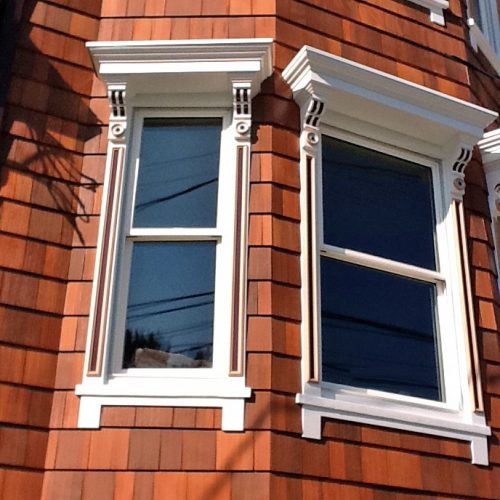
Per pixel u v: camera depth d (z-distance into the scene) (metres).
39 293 5.00
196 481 4.50
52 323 4.96
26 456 4.59
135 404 4.70
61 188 5.34
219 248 5.27
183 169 5.56
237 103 5.53
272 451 4.58
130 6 6.03
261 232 5.20
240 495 4.46
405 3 6.70
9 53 5.56
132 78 5.53
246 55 5.49
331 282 5.48
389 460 4.91
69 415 4.71
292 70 5.67
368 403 5.09
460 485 5.09
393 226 5.90
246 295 5.00
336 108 5.80
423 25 6.71
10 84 5.50
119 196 5.31
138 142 5.60
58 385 4.81
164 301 5.17
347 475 4.74
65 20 5.88
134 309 5.15
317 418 4.79
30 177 5.28
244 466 4.54
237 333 4.88
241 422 4.64
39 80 5.61
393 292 5.70
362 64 6.16
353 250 5.62
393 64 6.36
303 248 5.23
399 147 6.10
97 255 5.13
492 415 5.47
